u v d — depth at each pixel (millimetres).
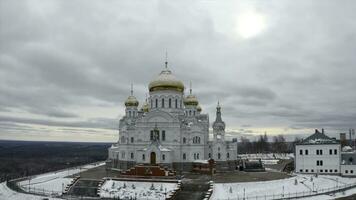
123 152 159500
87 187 122500
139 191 116562
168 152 144875
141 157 147375
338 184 134000
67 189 122500
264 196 111750
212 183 119688
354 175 148125
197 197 110625
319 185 130500
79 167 187500
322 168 154000
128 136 158375
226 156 159750
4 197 119188
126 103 175625
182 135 154250
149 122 154625
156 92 164000
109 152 177625
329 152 153500
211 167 144750
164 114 153250
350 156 151750
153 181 122562
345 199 111062
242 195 112250
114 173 148625
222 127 161875
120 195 114875
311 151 156375
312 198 111625
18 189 124250
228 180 127312
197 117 173125
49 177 146500
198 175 141125
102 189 120438
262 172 155875
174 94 163625
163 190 115688
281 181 127562
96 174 144750
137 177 127875
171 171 134750
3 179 159125
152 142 145750
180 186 117625
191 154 152125
